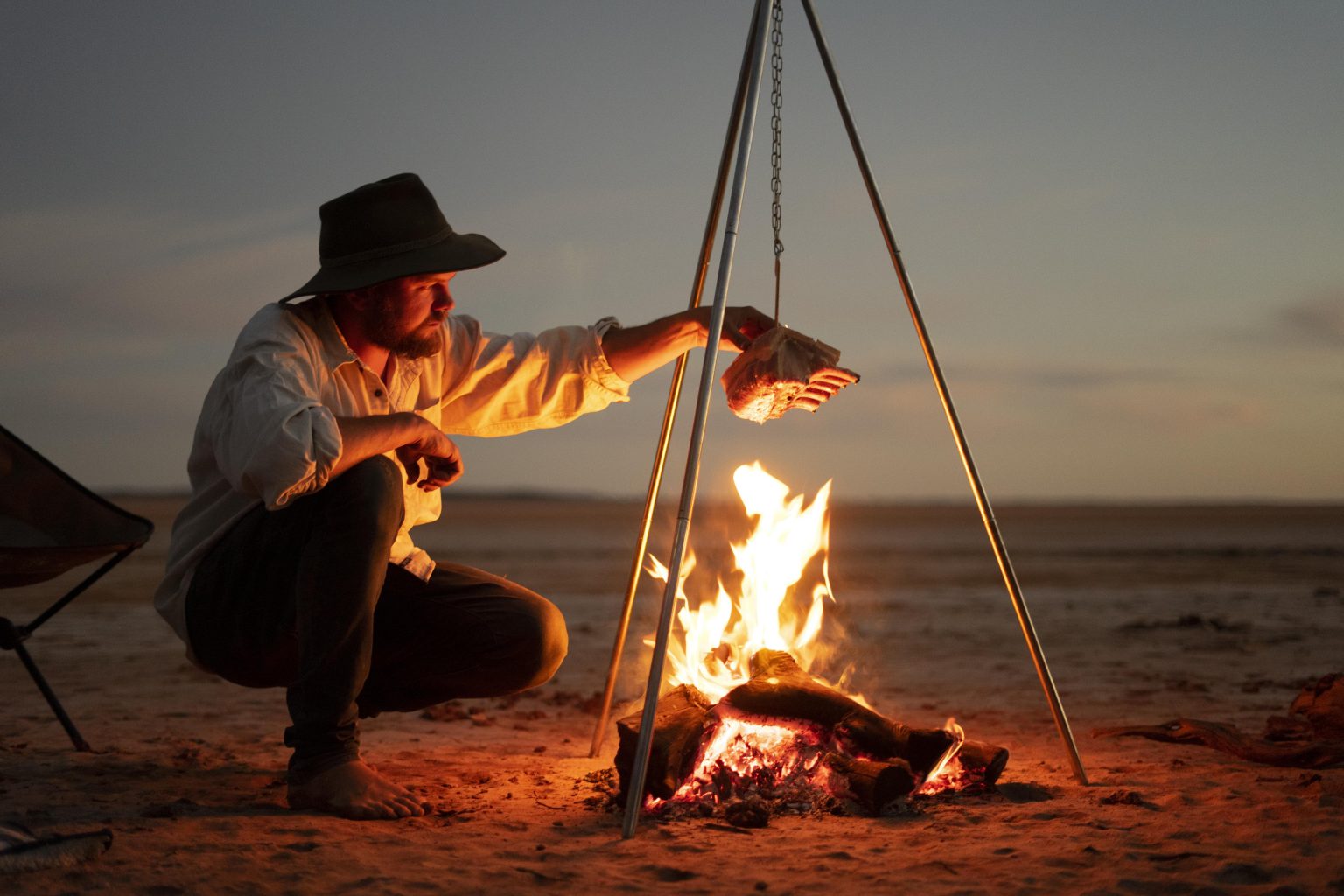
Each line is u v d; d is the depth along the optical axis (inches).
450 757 159.6
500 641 135.0
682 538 112.0
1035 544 1863.9
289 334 121.3
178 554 130.1
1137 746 168.2
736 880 90.9
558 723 207.3
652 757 117.6
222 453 115.1
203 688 267.0
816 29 139.4
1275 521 4677.7
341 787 115.0
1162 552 1483.8
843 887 88.9
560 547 1507.1
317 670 116.0
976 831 107.6
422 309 128.7
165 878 90.1
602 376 144.6
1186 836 103.0
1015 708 228.2
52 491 157.9
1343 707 154.9
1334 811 112.1
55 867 92.5
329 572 115.3
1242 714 211.2
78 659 340.8
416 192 129.9
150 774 142.2
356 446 115.6
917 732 122.7
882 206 138.4
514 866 94.6
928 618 517.0
